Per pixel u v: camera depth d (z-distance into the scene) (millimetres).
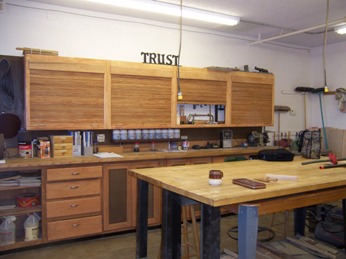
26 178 3404
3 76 3701
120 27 4438
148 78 4168
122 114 4027
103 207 3668
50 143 3664
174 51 4875
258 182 2127
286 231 3592
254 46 5699
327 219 3602
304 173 2600
